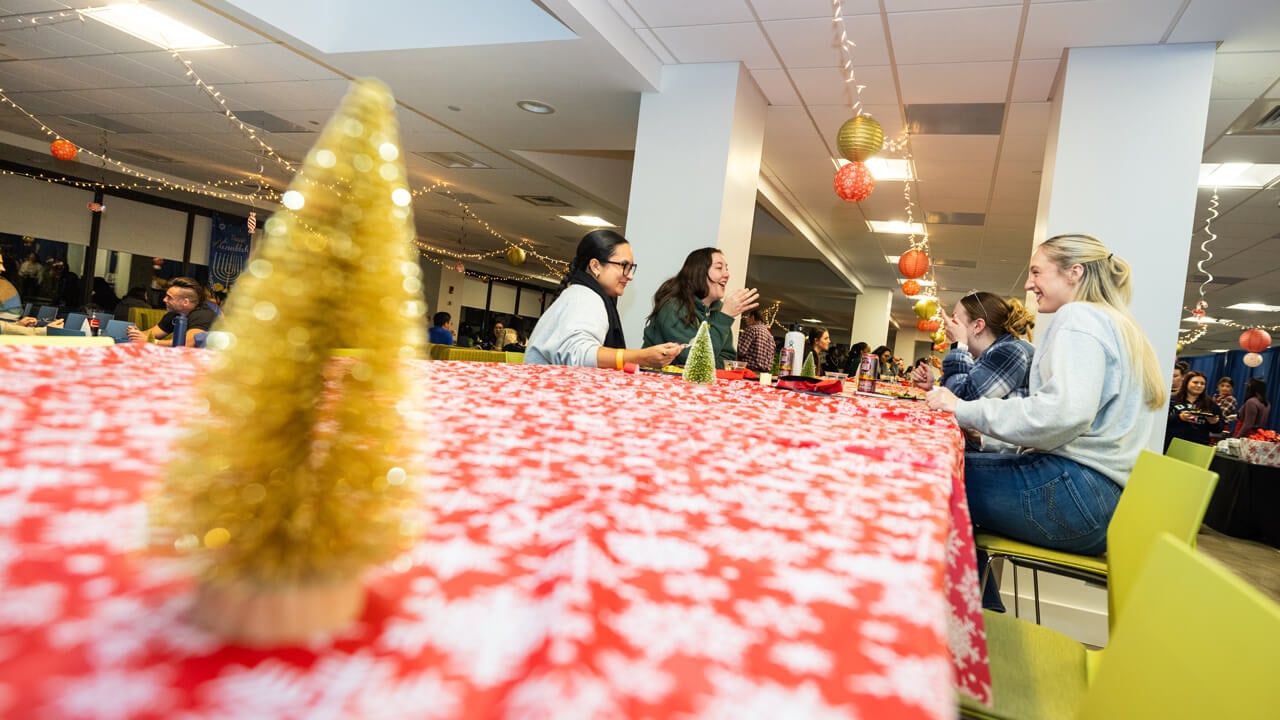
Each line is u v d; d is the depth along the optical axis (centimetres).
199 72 613
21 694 18
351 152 25
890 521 50
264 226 24
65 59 625
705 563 37
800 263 1316
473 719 20
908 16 393
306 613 23
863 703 23
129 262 1118
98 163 1012
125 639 22
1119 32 378
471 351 601
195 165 1016
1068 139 396
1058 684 108
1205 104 377
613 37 441
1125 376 186
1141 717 57
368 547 24
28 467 41
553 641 25
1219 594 54
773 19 420
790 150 647
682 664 25
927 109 518
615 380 174
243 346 22
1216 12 348
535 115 614
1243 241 763
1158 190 379
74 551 29
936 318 989
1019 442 181
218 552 22
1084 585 308
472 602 28
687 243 498
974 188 694
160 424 57
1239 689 47
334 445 24
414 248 26
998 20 383
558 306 253
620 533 40
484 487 48
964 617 81
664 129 509
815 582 35
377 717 20
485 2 462
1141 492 142
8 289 641
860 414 149
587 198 956
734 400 154
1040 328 411
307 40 489
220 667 21
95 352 108
